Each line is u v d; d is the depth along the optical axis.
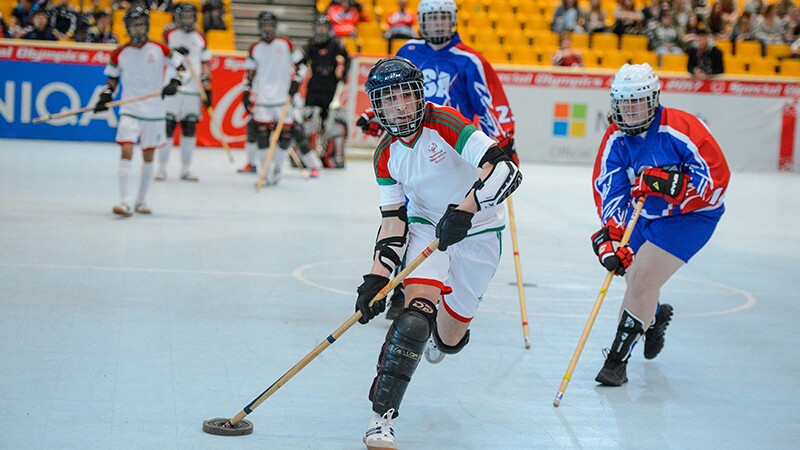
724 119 34.03
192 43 24.77
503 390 9.60
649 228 10.04
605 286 9.60
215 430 7.89
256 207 21.06
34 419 8.03
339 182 26.30
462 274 8.57
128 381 9.20
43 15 32.19
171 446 7.56
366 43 34.66
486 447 7.96
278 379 8.59
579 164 33.88
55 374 9.30
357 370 9.95
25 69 31.98
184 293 12.98
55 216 18.48
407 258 8.30
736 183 30.66
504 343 11.42
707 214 9.99
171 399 8.75
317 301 12.95
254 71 25.22
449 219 7.38
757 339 12.17
